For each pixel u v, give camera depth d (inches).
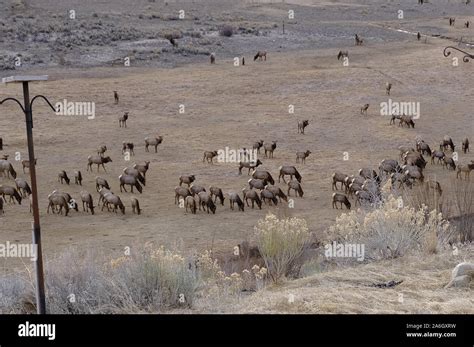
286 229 1076.5
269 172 3582.7
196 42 7155.5
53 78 5590.6
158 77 5708.7
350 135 4296.3
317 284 918.4
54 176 3467.0
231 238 2319.1
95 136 4247.0
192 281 859.4
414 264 977.5
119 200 2819.9
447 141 3934.5
